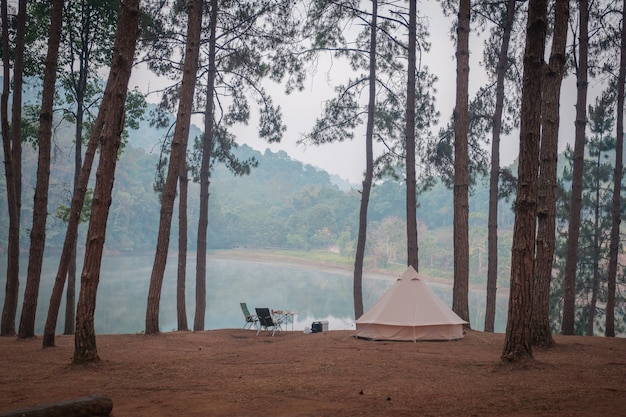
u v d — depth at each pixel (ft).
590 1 72.90
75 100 83.05
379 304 51.37
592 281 108.27
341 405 24.39
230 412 23.61
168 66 83.30
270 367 34.73
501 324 200.23
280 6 83.51
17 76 62.39
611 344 44.86
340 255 425.28
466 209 59.11
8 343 48.03
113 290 229.25
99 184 36.37
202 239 81.66
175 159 57.16
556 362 34.83
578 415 21.25
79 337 35.53
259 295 249.34
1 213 282.56
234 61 86.89
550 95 43.86
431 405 23.82
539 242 42.57
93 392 28.04
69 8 74.59
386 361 35.96
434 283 294.05
